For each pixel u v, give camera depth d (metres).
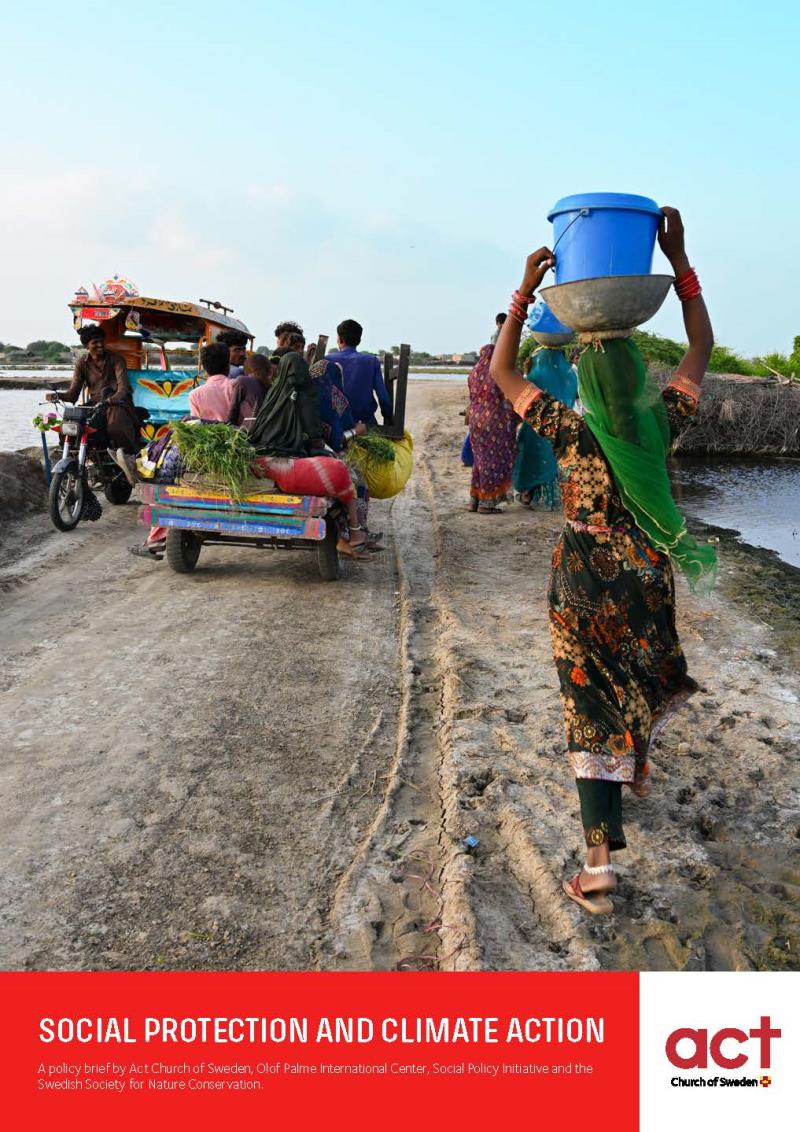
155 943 3.25
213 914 3.40
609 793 3.21
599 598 3.17
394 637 6.41
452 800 4.08
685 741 4.67
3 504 9.89
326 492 7.18
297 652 6.03
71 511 9.51
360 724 5.00
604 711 3.20
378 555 8.78
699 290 3.40
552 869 3.53
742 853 3.74
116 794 4.20
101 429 9.58
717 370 25.00
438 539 9.33
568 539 3.25
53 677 5.53
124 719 4.97
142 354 11.53
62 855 3.73
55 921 3.34
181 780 4.33
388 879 3.62
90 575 7.83
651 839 3.79
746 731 4.77
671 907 3.38
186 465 7.23
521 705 5.08
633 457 3.10
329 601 7.19
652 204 3.06
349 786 4.34
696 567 3.26
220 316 10.88
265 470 7.15
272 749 4.68
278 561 8.48
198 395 7.93
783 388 19.08
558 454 3.28
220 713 5.07
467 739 4.64
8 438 16.91
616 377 3.11
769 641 6.27
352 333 8.73
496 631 6.35
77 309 10.41
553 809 3.98
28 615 6.70
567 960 3.13
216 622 6.60
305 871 3.68
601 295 3.02
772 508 13.01
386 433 8.76
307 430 7.26
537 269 3.23
